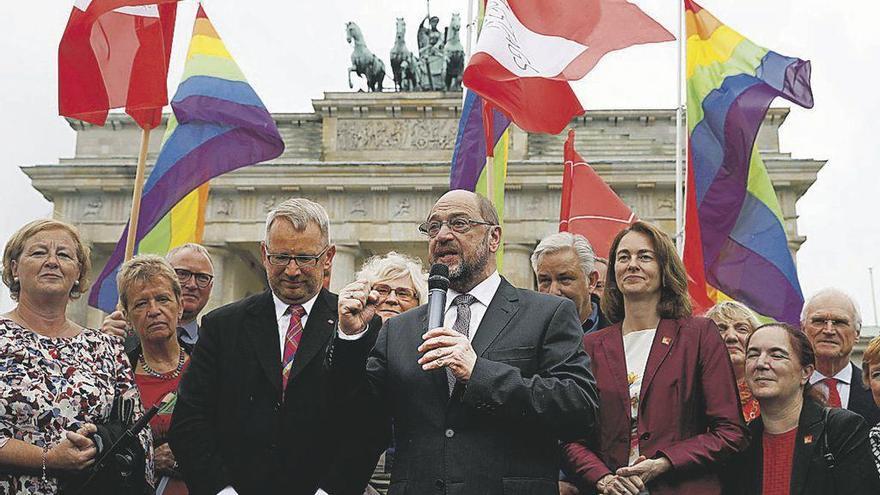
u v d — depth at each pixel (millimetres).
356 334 7281
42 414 7883
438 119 55562
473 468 6809
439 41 59500
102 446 7734
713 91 15359
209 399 7883
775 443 8406
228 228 54188
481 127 15133
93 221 53938
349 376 7270
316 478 7605
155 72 12344
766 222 15266
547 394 6719
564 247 11102
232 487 7539
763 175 15508
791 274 15117
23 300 8336
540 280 11156
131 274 9727
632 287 8695
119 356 8602
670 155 53500
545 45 11922
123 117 55375
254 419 7668
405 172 53438
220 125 15547
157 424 9336
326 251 8109
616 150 53812
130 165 53219
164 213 15242
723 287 15000
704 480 7934
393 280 10406
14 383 7887
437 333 6637
